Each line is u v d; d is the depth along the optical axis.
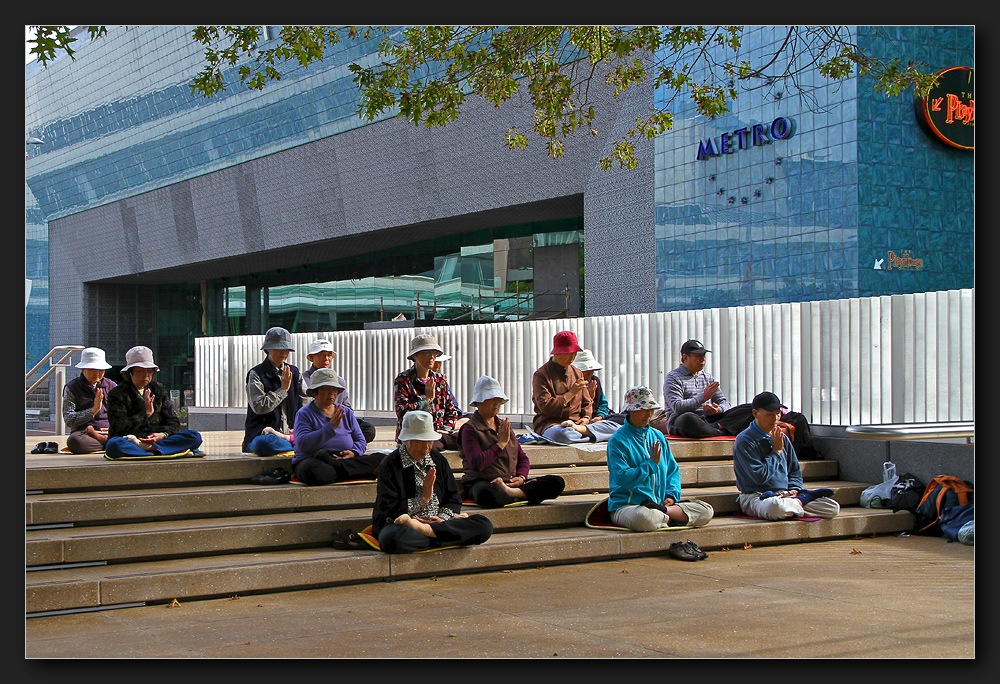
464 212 25.94
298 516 7.86
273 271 39.47
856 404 10.89
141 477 8.15
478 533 7.31
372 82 10.83
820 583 6.88
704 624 5.63
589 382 10.78
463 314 29.92
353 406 18.58
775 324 11.84
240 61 31.44
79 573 6.44
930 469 9.54
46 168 43.44
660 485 8.33
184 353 44.44
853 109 16.55
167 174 36.88
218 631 5.56
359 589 6.81
